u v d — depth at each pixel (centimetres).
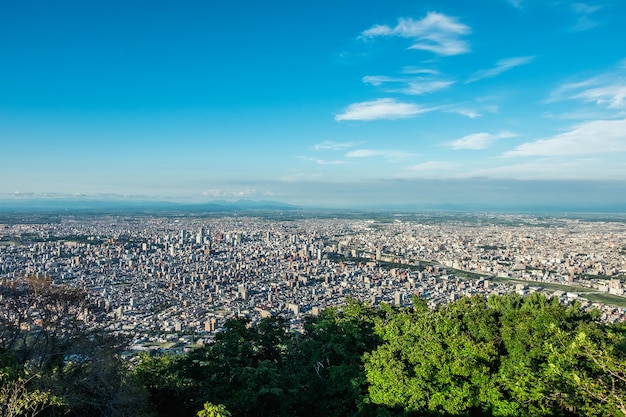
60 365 2531
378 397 2528
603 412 1942
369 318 3366
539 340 2530
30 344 2822
